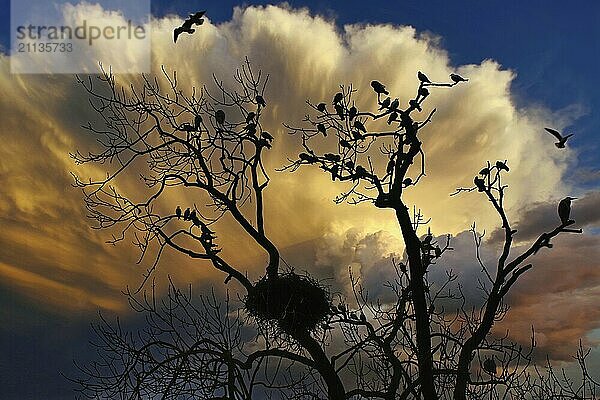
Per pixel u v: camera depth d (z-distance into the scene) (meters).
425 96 5.82
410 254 5.72
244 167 6.73
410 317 6.04
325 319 6.54
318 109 6.14
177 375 5.67
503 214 5.91
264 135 6.67
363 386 6.23
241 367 5.87
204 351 5.71
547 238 5.63
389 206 5.85
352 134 6.00
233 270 6.70
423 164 5.89
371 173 5.96
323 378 6.17
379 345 6.00
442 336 6.03
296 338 6.49
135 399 5.66
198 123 6.75
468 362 5.67
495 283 5.73
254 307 6.61
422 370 5.49
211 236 6.66
